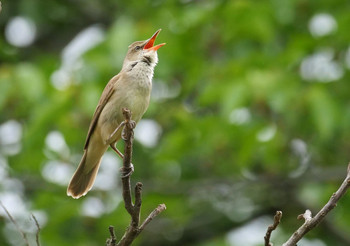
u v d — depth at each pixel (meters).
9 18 16.06
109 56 12.26
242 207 14.52
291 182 13.76
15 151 14.35
